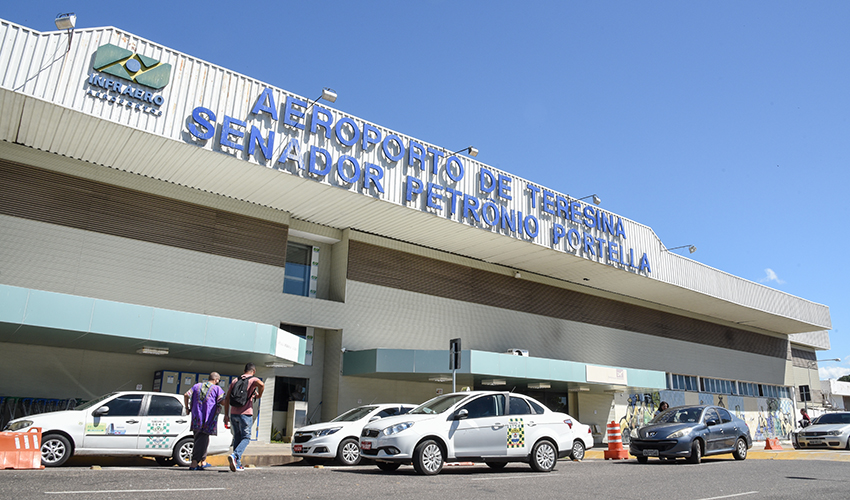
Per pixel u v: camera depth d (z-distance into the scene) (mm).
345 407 22359
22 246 16891
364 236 23828
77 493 6820
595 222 25969
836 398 56375
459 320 26047
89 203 18141
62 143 16719
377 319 23625
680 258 31062
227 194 20234
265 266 21219
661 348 34938
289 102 17625
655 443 14445
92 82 14586
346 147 18719
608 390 30578
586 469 12484
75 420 10930
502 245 24078
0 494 6629
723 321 40156
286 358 18766
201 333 16422
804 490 9336
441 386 25453
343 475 9969
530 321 28703
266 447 18516
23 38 13852
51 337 15664
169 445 11703
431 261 25750
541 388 28000
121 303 15234
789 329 43312
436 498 7477
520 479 10016
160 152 16734
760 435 40531
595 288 31891
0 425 16047
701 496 8500
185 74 16047
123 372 18391
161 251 19156
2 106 14508
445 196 20844
